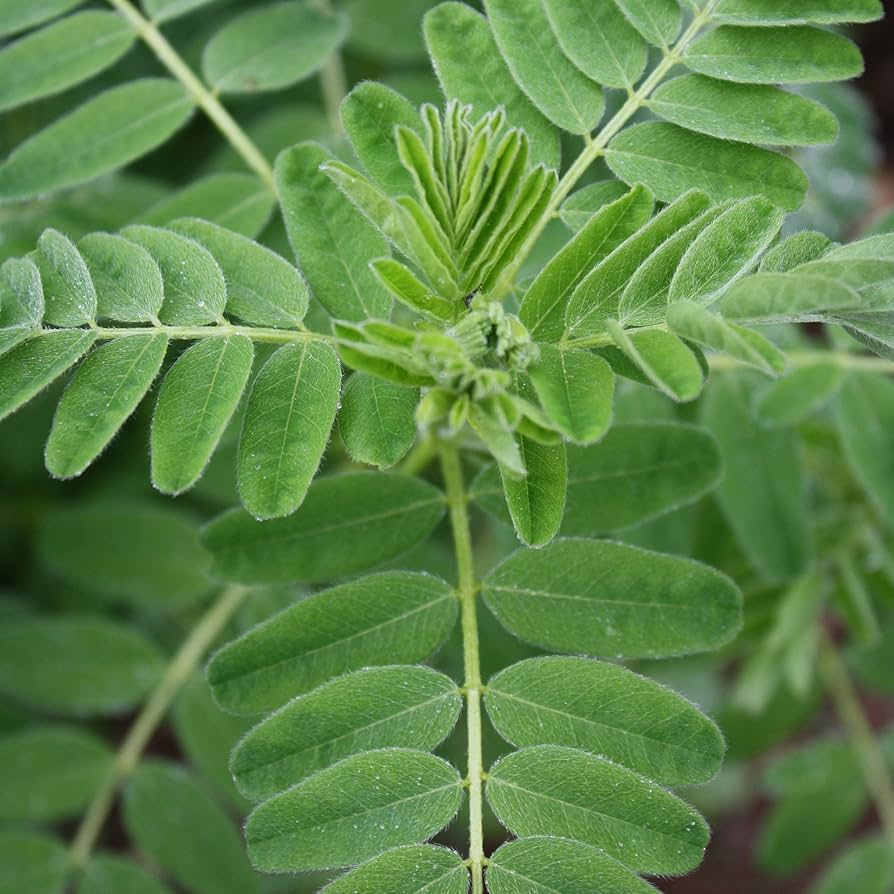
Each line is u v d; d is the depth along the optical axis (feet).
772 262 1.34
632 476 1.45
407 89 1.68
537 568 1.39
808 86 1.92
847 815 1.74
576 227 1.40
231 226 1.51
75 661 1.64
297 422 1.34
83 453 1.33
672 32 1.40
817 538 1.65
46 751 1.62
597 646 1.38
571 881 1.31
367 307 1.38
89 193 1.60
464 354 1.30
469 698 1.36
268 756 1.34
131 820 1.61
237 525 1.43
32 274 1.36
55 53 1.51
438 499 1.44
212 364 1.35
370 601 1.39
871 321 1.31
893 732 1.75
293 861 1.32
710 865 2.60
